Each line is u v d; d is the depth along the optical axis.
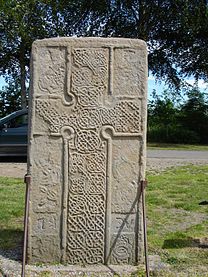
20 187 10.09
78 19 28.08
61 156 4.99
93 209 5.04
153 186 10.48
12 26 24.20
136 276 4.77
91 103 4.96
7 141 14.43
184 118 31.52
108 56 4.96
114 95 4.98
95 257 5.07
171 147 24.88
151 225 6.98
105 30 28.70
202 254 5.48
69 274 4.79
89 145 4.99
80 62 4.94
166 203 8.62
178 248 5.72
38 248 5.04
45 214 5.02
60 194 5.02
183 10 26.97
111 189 5.03
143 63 4.98
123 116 4.99
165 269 4.91
